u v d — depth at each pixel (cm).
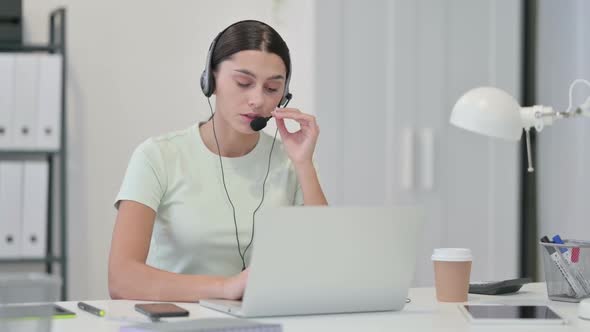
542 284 238
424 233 421
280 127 226
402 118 415
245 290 165
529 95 436
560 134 437
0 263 373
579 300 198
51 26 376
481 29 428
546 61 438
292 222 165
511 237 436
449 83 423
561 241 205
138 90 391
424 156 419
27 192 355
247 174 231
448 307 188
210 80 225
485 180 432
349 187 407
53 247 385
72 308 181
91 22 387
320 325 162
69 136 385
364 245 172
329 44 401
